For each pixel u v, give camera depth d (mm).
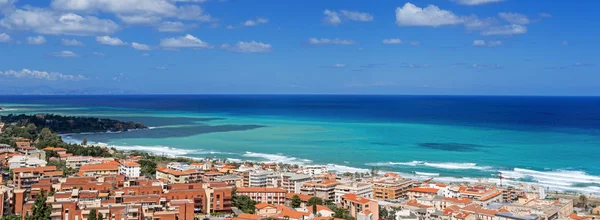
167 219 198250
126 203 199875
